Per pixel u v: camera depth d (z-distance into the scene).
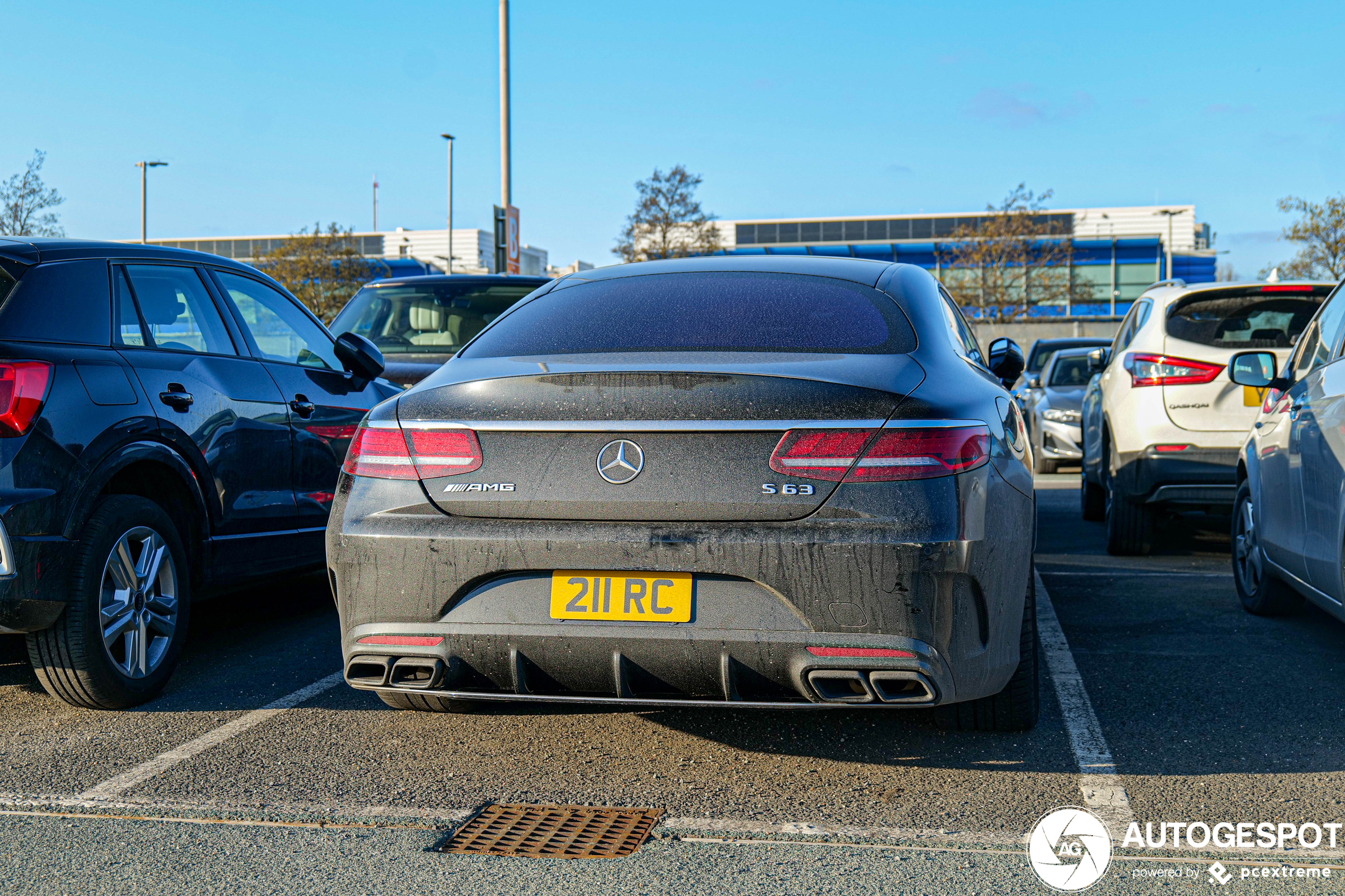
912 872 2.51
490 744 3.43
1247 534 5.33
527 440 2.89
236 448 4.36
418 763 3.26
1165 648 4.55
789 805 2.92
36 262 3.75
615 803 2.94
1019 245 43.72
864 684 2.74
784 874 2.50
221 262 4.72
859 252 56.16
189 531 4.19
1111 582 6.05
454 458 2.93
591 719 3.69
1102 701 3.82
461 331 7.51
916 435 2.79
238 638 4.89
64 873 2.52
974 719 3.46
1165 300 6.72
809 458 2.77
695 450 2.81
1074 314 54.09
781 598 2.74
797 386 2.84
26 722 3.67
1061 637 4.76
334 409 5.05
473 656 2.88
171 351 4.16
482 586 2.88
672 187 40.19
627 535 2.78
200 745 3.42
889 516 2.73
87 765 3.23
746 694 2.84
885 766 3.21
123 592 3.77
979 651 2.89
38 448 3.45
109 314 3.94
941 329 3.42
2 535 3.34
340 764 3.25
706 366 2.95
